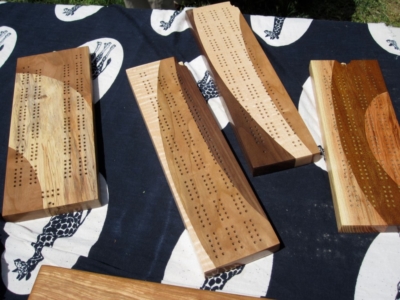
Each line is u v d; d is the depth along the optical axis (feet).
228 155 4.80
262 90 5.36
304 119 5.30
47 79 5.70
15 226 4.58
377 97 5.21
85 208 4.72
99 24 6.64
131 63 6.13
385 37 6.07
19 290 4.18
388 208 4.33
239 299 3.68
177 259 4.34
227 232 4.25
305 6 8.91
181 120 5.15
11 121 5.26
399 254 4.24
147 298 3.71
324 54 5.97
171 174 4.68
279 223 4.53
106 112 5.61
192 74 5.88
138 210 4.72
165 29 6.44
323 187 4.75
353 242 4.35
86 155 4.91
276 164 4.75
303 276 4.17
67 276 3.88
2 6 7.00
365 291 4.04
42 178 4.74
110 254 4.42
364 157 4.69
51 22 6.76
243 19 6.19
